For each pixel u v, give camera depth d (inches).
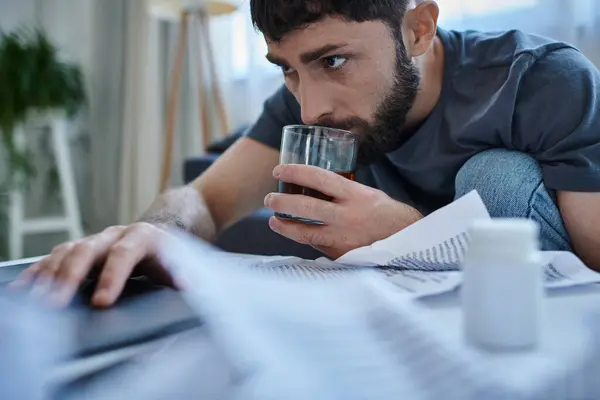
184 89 106.5
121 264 16.6
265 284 15.7
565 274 18.9
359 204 24.0
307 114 29.0
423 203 38.6
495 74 32.5
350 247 24.3
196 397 9.9
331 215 23.7
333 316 12.9
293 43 27.6
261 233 54.1
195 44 103.9
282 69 30.6
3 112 91.7
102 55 110.1
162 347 11.9
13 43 93.0
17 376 9.8
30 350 10.7
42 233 110.7
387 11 28.6
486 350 11.4
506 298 11.4
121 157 111.6
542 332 12.6
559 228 26.3
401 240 20.3
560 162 26.6
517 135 29.5
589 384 10.1
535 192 25.5
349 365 10.4
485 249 11.6
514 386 9.8
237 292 14.6
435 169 34.7
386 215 24.0
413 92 31.3
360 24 27.6
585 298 16.4
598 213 25.1
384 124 30.9
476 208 19.6
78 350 10.8
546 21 62.5
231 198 38.4
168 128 95.8
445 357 10.7
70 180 98.7
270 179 40.4
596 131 26.3
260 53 92.4
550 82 28.9
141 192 107.0
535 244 11.8
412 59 31.1
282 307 13.5
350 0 26.6
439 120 34.4
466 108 33.0
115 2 110.2
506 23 65.8
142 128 106.6
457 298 15.9
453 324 13.1
